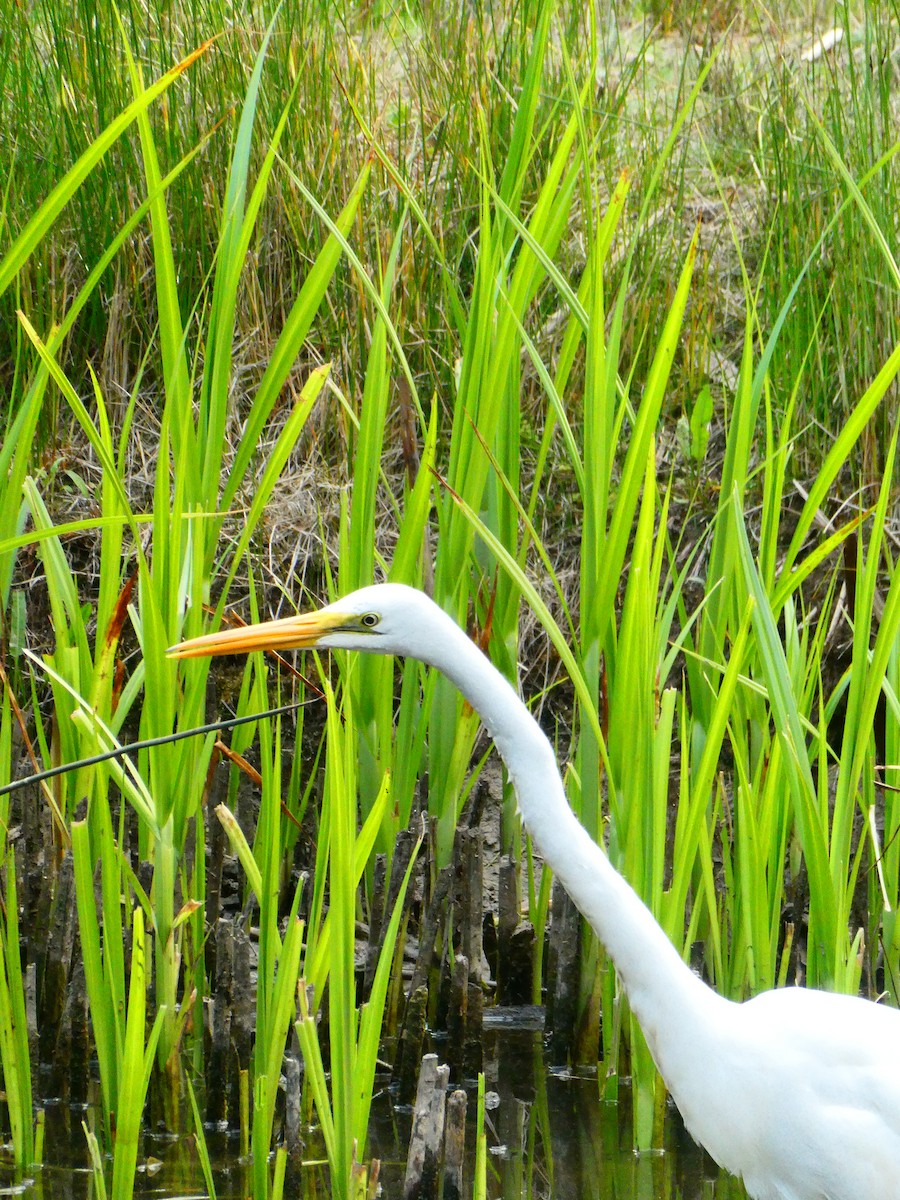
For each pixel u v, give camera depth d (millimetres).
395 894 1790
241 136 1649
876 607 2322
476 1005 1729
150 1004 1688
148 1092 1656
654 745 1585
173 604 1623
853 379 2477
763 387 1723
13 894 1528
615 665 1667
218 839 1866
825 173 2574
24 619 2045
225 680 2357
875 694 1534
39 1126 1557
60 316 2492
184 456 1615
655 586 1619
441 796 1865
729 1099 1343
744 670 1799
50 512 2430
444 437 2549
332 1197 1438
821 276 2529
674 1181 1553
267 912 1513
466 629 1892
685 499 2518
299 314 1663
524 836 2072
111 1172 1549
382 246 2531
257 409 1686
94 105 2590
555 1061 1768
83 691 1734
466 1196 1517
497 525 1861
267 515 2447
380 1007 1373
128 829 2084
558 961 1754
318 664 1763
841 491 2469
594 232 1659
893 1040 1328
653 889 1576
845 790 1552
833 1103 1320
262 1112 1407
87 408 2566
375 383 1758
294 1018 1707
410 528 1748
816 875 1509
